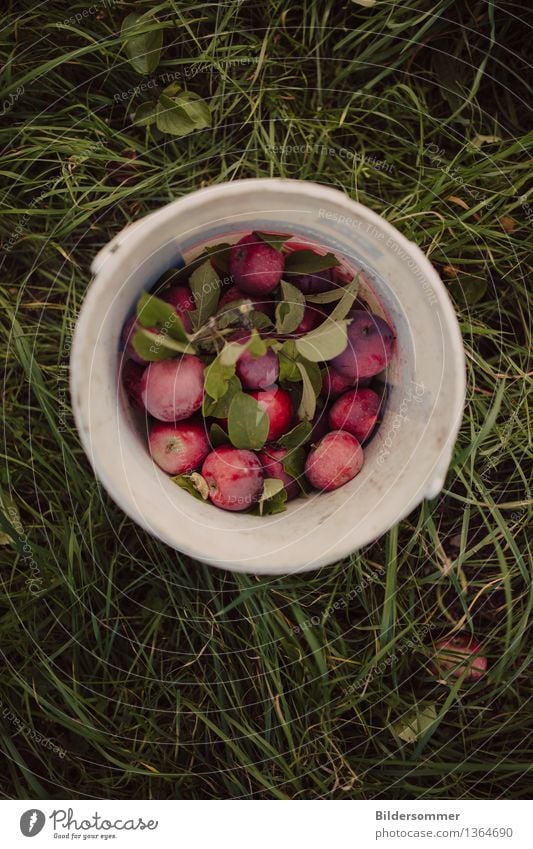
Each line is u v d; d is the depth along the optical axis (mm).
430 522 1219
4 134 1211
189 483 1033
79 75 1216
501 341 1224
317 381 1027
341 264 1027
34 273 1231
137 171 1231
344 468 1022
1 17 1199
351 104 1232
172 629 1228
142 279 990
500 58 1229
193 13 1210
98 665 1219
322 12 1217
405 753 1237
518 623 1238
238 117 1229
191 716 1234
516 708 1243
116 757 1228
